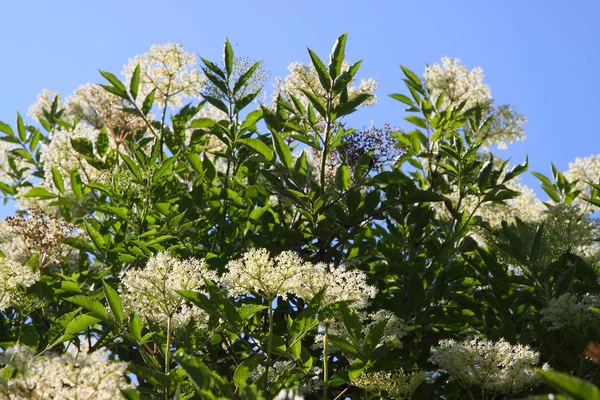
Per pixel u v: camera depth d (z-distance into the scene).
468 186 7.67
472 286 7.39
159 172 6.99
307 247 7.39
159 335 4.99
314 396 6.30
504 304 6.84
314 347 5.26
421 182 8.53
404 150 8.35
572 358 6.06
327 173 7.80
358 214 7.19
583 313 5.91
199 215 7.09
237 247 6.77
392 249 7.43
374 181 7.12
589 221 7.78
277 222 7.13
